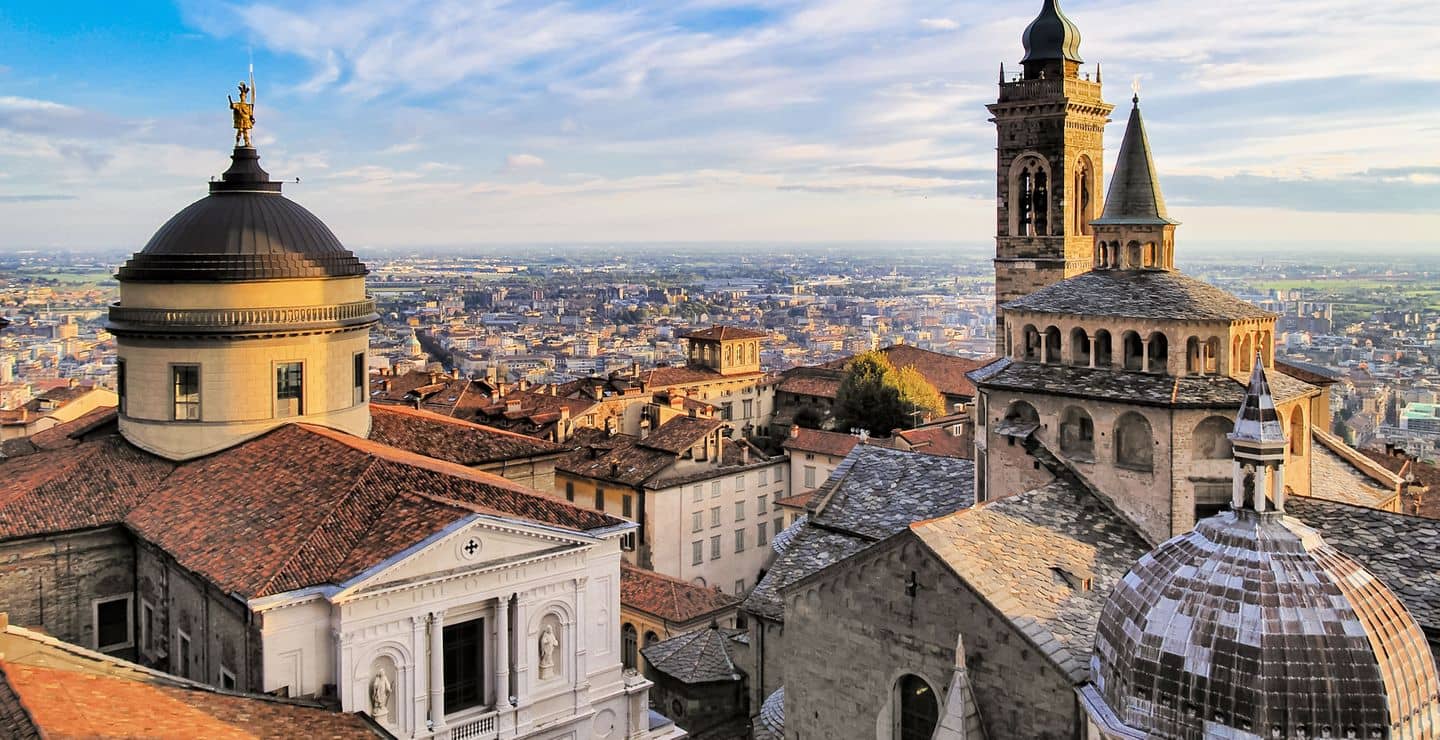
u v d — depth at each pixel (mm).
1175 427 46938
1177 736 31125
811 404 186125
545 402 154125
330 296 71125
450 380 170250
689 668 81875
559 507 61375
